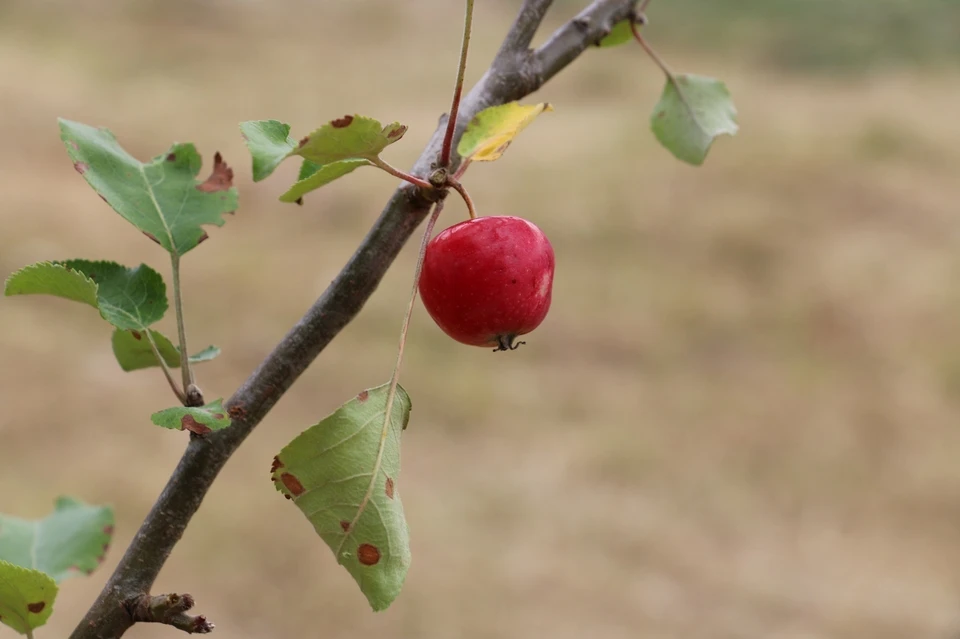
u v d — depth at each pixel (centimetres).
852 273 385
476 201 434
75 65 562
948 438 287
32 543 86
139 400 294
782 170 470
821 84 620
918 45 677
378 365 322
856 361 333
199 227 80
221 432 78
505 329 80
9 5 654
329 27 698
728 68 645
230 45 640
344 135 75
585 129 536
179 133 480
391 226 79
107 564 224
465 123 80
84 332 331
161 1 699
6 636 128
